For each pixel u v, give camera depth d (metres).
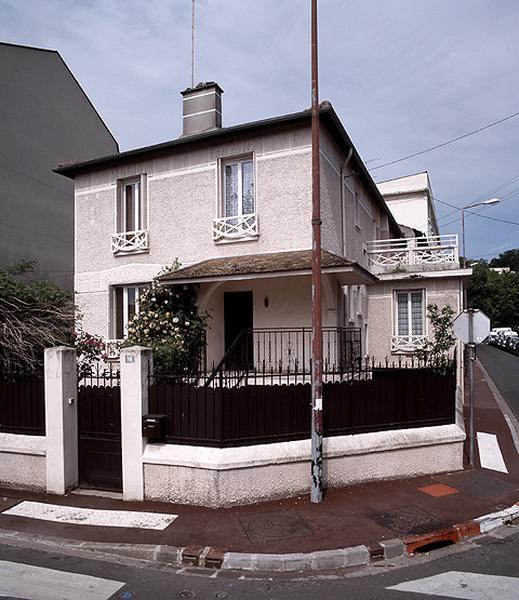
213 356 11.26
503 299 62.22
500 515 6.38
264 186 10.97
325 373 8.48
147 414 6.98
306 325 10.73
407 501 6.84
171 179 12.09
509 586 4.70
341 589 4.73
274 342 10.98
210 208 11.59
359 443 7.45
